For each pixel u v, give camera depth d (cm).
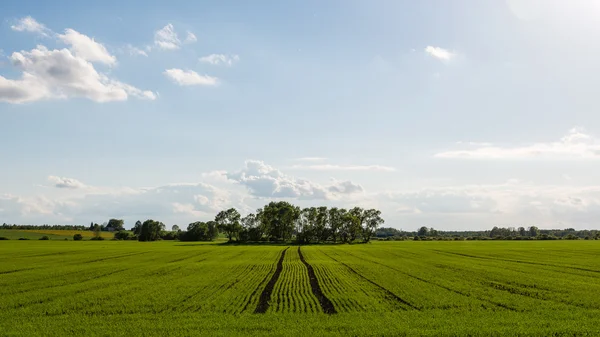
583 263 6356
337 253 9494
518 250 10325
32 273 4984
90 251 9788
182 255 8644
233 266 6022
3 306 2922
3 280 4316
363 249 11469
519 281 4153
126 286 3856
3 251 9544
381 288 3778
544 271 5153
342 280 4362
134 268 5650
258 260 7300
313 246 14062
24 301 3092
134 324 2352
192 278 4512
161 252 9662
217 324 2328
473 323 2375
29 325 2336
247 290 3638
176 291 3556
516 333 2148
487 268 5588
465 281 4206
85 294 3400
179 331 2189
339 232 18475
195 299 3198
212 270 5428
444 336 2092
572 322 2389
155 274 4934
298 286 3916
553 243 15838
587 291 3531
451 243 16550
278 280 4381
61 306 2922
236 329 2223
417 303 3012
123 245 13825
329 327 2269
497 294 3394
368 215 18725
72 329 2245
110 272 5141
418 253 9312
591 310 2766
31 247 11519
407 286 3850
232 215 18100
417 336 2083
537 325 2325
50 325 2355
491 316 2586
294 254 9112
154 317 2558
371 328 2244
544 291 3528
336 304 3014
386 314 2633
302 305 2964
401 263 6538
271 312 2706
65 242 15775
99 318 2547
